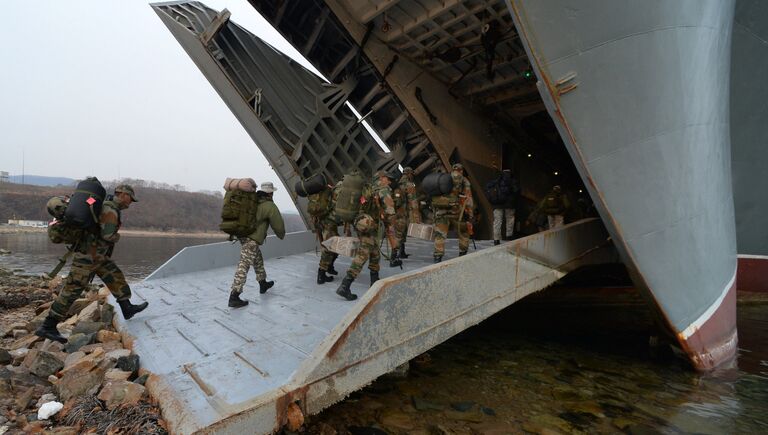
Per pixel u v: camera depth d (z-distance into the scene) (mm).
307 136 10508
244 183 4348
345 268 6504
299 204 10883
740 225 7098
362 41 9719
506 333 6973
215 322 3865
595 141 4000
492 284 4145
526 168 14422
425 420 3387
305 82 10992
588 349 6023
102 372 2949
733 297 5676
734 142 6535
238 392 2490
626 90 3834
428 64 10750
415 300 3260
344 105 11539
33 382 3062
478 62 10289
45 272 15250
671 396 4184
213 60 9383
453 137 11977
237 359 2994
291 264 7121
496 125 12906
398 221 6801
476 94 11734
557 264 5301
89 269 3822
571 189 15852
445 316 3549
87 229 3812
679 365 5289
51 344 3785
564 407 3809
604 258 6414
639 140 4062
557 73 3744
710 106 4398
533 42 3662
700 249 4805
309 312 4031
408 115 11195
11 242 39344
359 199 4477
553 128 13852
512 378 4590
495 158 13266
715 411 3812
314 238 9008
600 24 3574
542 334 6957
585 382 4543
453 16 8781
